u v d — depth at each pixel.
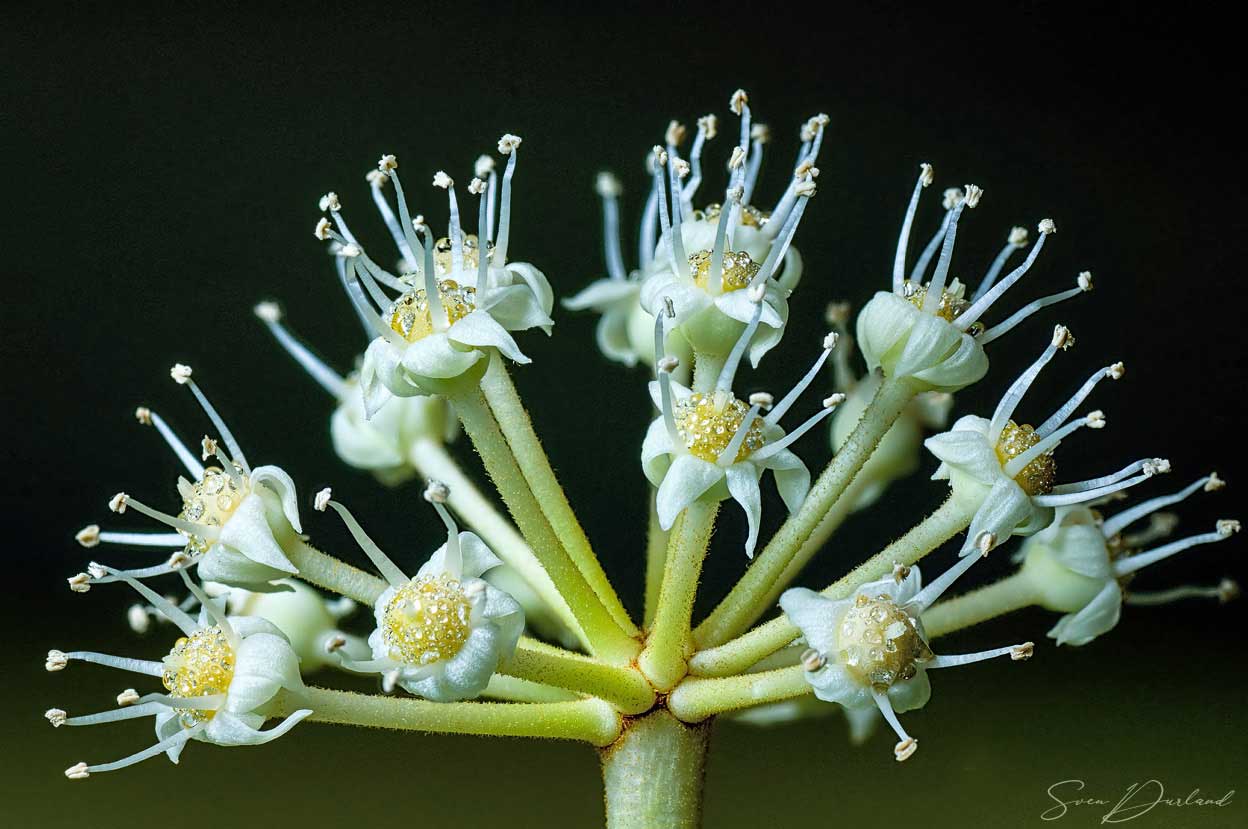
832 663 0.10
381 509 0.14
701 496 0.11
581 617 0.11
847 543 0.14
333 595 0.12
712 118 0.12
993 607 0.11
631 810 0.11
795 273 0.12
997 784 0.13
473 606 0.10
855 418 0.12
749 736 0.13
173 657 0.11
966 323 0.11
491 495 0.14
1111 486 0.11
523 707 0.11
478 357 0.11
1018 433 0.11
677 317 0.11
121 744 0.13
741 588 0.11
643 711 0.11
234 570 0.11
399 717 0.11
